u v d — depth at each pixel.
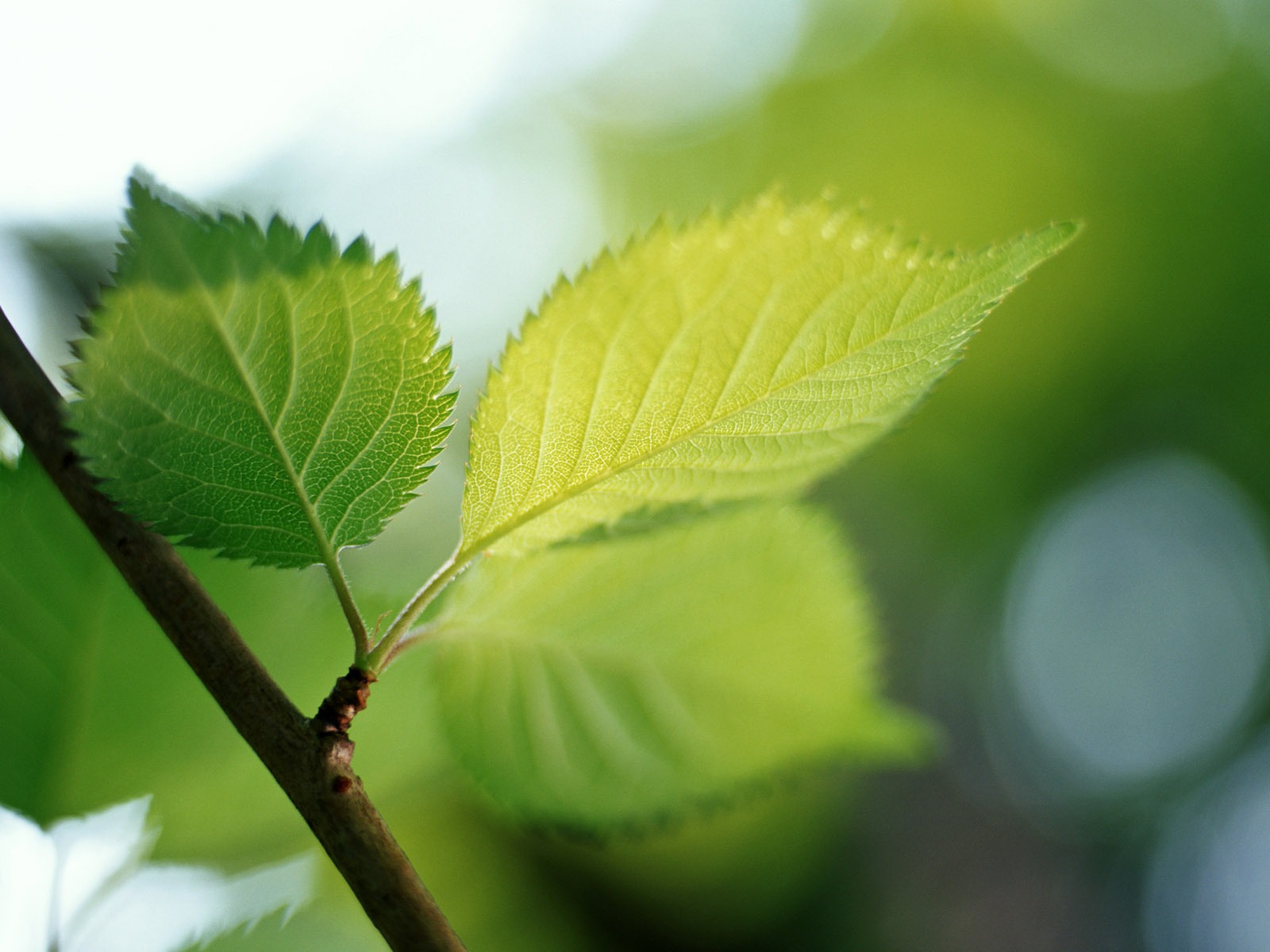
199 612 0.37
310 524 0.37
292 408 0.37
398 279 0.36
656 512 0.38
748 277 0.37
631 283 0.37
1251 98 1.92
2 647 0.41
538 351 0.37
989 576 2.01
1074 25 2.07
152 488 0.37
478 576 0.42
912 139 2.17
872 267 0.37
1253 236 1.86
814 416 0.38
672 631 0.44
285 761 0.37
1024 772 1.94
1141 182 1.95
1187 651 2.08
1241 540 2.04
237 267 0.36
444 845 0.69
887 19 2.27
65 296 0.59
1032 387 1.95
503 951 0.71
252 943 0.41
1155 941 1.83
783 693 0.44
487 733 0.43
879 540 1.95
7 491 0.40
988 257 0.37
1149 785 2.02
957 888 1.76
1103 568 2.09
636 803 0.44
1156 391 1.95
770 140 2.39
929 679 1.94
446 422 0.37
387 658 0.37
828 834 1.32
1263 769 2.05
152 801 0.42
